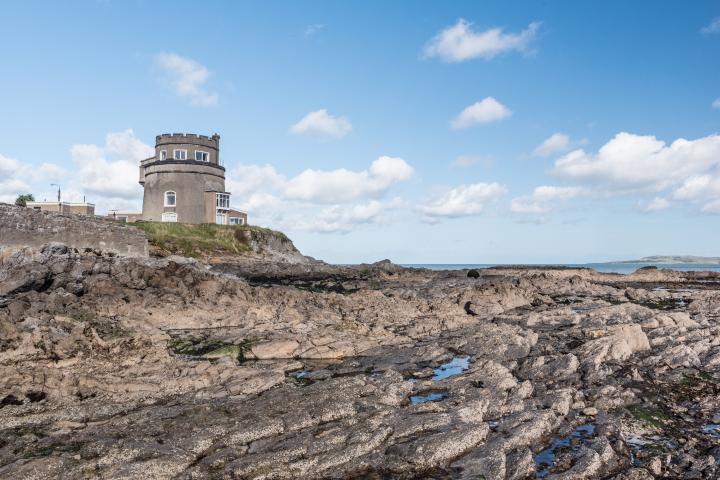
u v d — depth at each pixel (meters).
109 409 16.22
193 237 64.31
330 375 21.38
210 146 78.62
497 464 12.70
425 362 23.17
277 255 71.06
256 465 12.55
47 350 20.25
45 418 15.31
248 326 28.86
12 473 11.73
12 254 32.78
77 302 28.28
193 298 32.69
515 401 16.91
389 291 46.78
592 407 16.70
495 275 69.00
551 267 89.19
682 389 18.56
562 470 12.79
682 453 13.62
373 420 15.00
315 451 13.31
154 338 24.20
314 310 33.47
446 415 15.24
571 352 22.53
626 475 12.48
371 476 12.51
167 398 17.64
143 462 12.42
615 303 40.75
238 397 17.73
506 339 25.62
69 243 39.28
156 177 76.06
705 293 46.81
